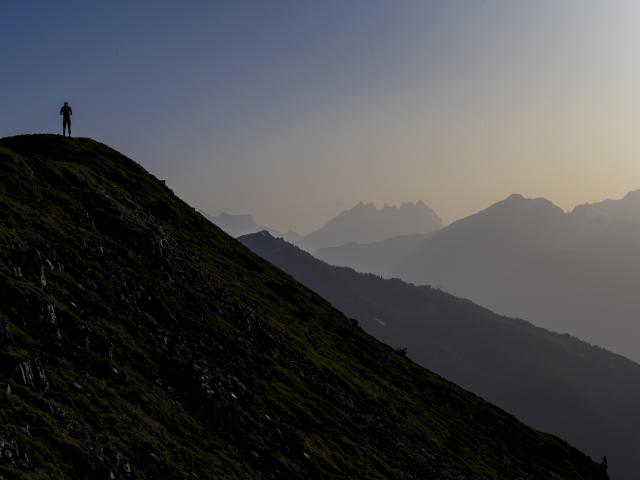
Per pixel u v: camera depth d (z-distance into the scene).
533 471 81.69
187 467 29.88
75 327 34.38
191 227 93.69
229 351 48.28
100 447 26.33
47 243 42.06
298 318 83.44
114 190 74.88
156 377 36.91
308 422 46.22
